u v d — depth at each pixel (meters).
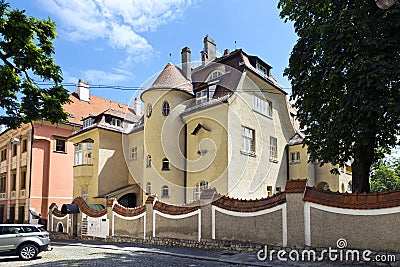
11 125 11.29
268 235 10.62
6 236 11.37
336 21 10.06
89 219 17.73
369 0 10.22
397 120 9.55
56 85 11.88
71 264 10.13
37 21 11.37
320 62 10.92
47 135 27.05
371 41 9.55
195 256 10.83
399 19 9.61
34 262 10.78
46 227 21.84
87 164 22.75
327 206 9.50
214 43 22.66
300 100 12.62
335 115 10.97
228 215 11.74
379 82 9.26
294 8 12.41
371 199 8.96
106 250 13.51
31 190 26.05
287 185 10.42
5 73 10.40
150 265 9.63
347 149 11.11
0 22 10.35
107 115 23.31
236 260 9.97
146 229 14.57
